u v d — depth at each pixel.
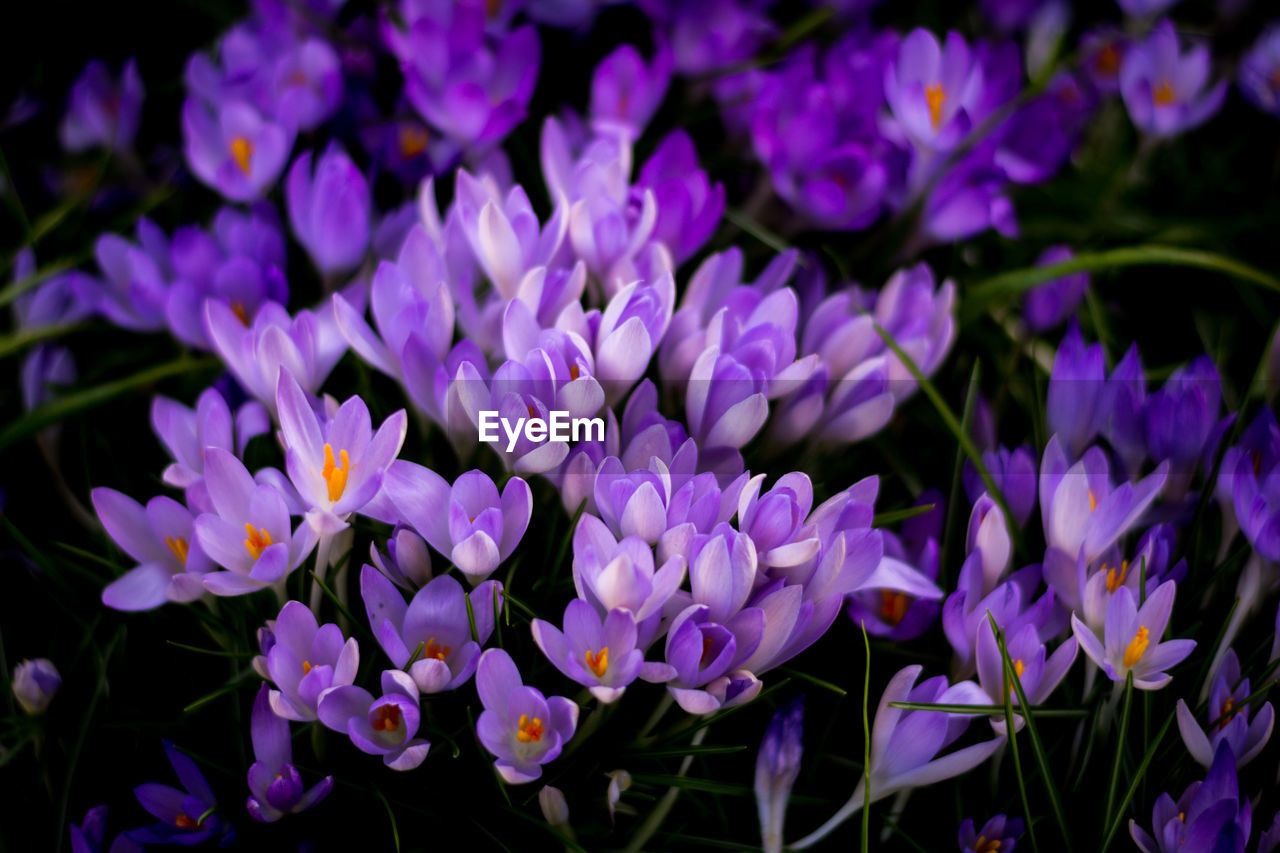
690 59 1.29
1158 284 1.28
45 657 1.10
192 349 1.19
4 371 1.22
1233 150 1.46
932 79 1.18
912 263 1.22
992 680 1.02
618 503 1.00
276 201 1.22
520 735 0.99
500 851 1.03
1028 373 1.20
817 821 1.07
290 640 0.99
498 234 1.04
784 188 1.20
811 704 1.09
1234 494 1.05
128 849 1.02
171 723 1.05
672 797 1.03
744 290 1.06
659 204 1.09
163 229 1.28
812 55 1.30
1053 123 1.24
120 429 1.18
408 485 1.00
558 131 1.10
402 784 1.03
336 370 1.14
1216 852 1.00
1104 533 1.03
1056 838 1.05
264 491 0.99
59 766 1.06
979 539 1.03
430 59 1.21
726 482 1.03
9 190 1.21
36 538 1.14
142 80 1.42
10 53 1.41
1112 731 1.05
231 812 1.04
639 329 1.00
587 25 1.32
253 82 1.21
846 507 1.01
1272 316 1.26
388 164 1.23
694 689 0.98
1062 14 1.54
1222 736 1.02
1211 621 1.09
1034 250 1.31
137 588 1.02
